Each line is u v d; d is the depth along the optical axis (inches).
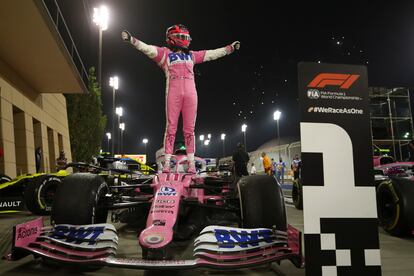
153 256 114.9
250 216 138.5
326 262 97.0
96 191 145.6
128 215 194.5
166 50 184.1
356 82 104.3
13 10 385.4
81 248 118.7
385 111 963.3
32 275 127.2
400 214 199.0
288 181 1015.6
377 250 98.7
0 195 317.4
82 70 711.7
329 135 101.4
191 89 181.6
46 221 267.1
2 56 510.6
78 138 1029.2
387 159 485.1
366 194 100.6
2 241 189.2
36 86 652.1
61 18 524.7
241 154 418.3
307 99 101.9
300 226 243.6
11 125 502.3
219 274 130.8
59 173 330.0
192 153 182.1
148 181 199.0
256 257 114.7
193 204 150.6
